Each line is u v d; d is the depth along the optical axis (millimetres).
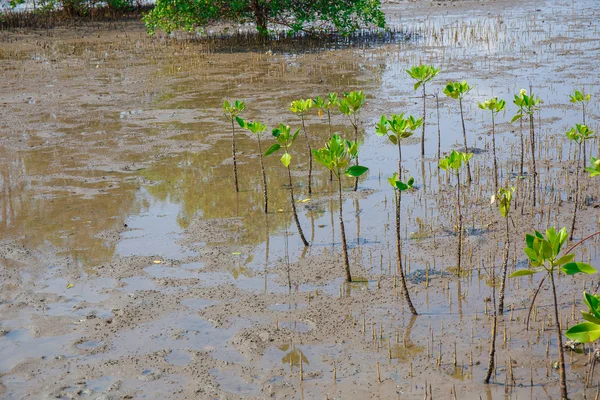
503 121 11727
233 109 8969
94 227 7996
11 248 7469
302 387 5016
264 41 20375
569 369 5086
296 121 12219
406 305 6105
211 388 5039
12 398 5008
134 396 4984
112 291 6523
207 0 19266
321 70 16609
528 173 9266
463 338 5547
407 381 5031
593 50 17500
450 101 13172
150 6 27625
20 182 9555
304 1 20125
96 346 5645
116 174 9805
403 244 7340
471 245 7199
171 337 5742
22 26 23906
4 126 12391
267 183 9336
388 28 21516
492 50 18188
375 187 9062
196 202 8719
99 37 22266
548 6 26406
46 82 15969
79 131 12016
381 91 14281
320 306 6145
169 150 10828
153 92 14844
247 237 7672
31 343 5711
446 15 25406
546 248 4453
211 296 6391
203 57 18562
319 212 8312
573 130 7660
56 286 6652
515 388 4891
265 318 5980
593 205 8086
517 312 5914
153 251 7359
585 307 5902
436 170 9617
